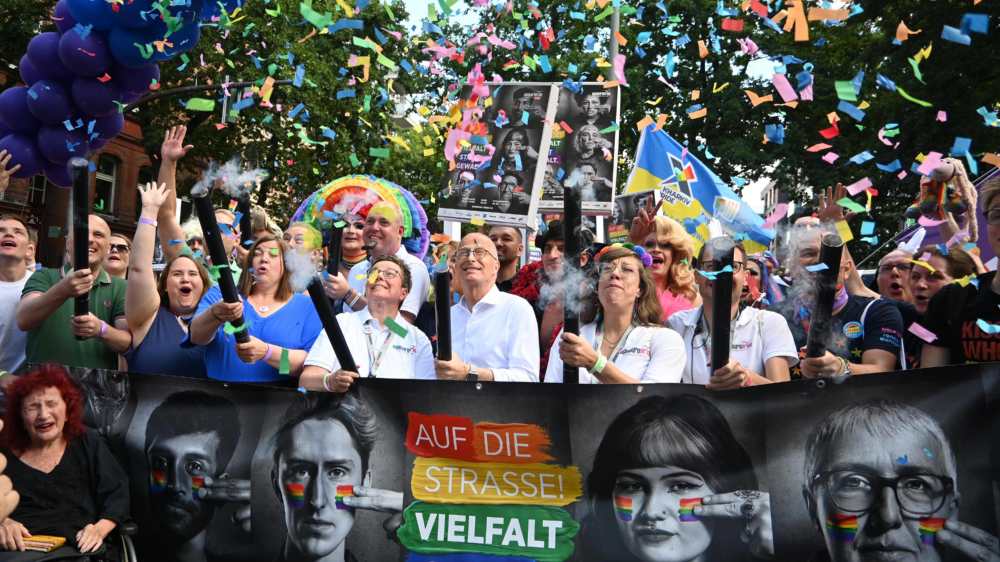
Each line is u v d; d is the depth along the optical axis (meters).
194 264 4.50
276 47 11.84
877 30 13.12
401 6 11.73
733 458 3.48
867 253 9.70
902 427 3.35
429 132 4.98
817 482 3.40
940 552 3.30
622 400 3.57
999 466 3.25
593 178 6.09
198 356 4.33
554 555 3.61
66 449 3.92
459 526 3.67
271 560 3.81
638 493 3.54
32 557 3.65
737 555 3.46
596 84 6.13
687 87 14.58
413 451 3.72
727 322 3.34
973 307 3.73
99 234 4.60
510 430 3.64
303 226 4.38
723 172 15.70
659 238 4.68
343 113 11.46
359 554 3.75
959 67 11.42
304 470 3.80
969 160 3.54
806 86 3.45
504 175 5.50
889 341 4.09
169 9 4.51
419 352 4.27
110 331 4.29
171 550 3.91
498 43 4.63
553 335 4.60
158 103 17.95
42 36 4.86
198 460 3.91
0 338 4.71
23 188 19.67
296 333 4.23
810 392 3.43
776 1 3.63
